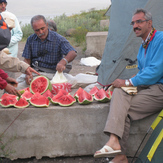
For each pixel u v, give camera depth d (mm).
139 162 2867
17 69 3289
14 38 4945
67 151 3309
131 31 4258
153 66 2883
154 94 2945
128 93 2902
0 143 3254
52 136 3264
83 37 13469
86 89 4422
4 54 3334
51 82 4141
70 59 4199
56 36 4242
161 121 2832
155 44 2918
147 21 2965
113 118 2756
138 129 3225
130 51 4344
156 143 2688
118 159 2961
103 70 4566
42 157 3418
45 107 3229
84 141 3277
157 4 4125
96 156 2654
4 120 3215
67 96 3295
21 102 3250
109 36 4539
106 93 3357
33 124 3229
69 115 3203
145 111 2975
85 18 20266
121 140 2912
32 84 3773
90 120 3219
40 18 4066
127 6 4402
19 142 3271
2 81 2967
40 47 4293
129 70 4398
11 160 3363
